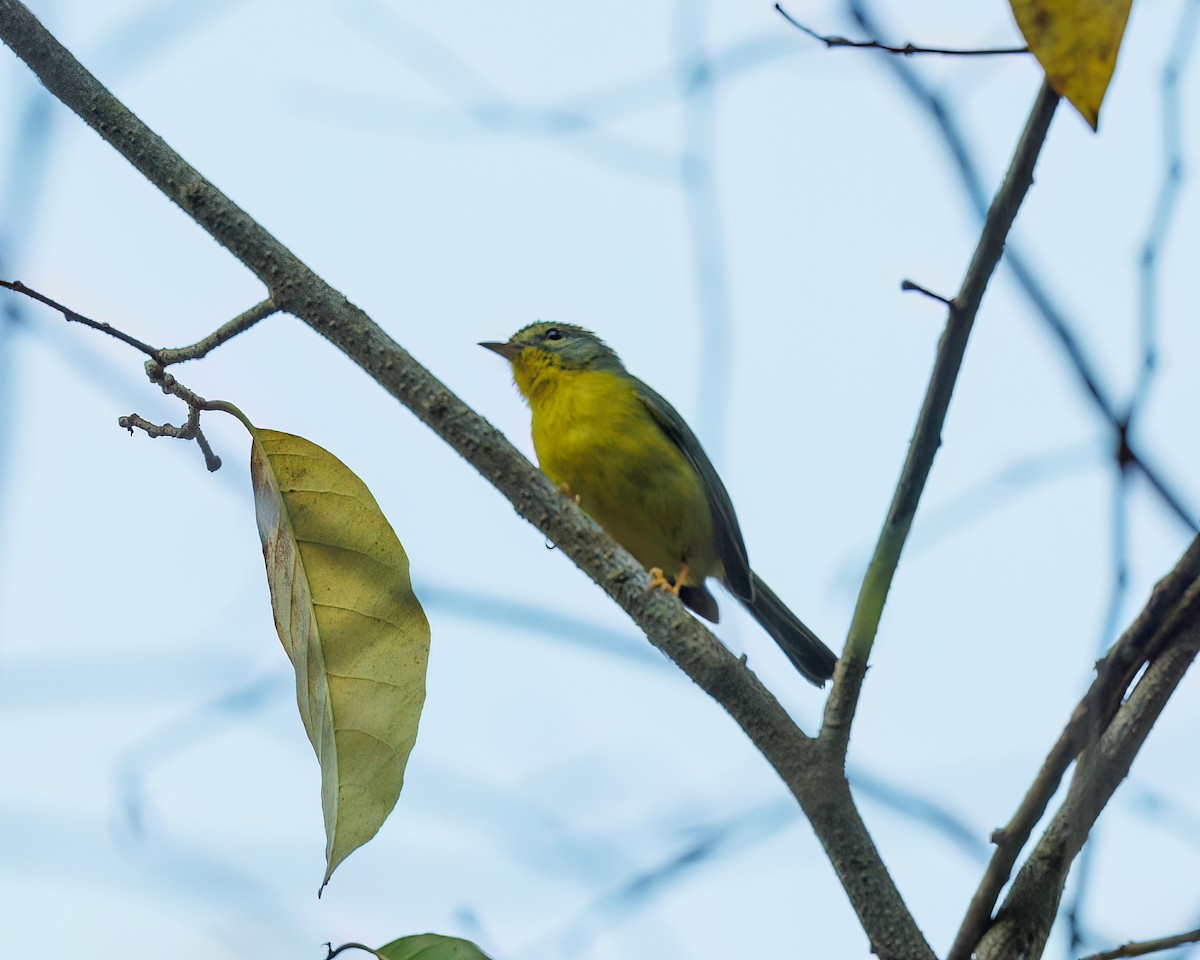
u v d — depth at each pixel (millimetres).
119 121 6293
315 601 5902
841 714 5691
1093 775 5531
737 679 6027
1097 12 4414
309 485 6082
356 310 6363
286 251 6328
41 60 6273
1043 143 4891
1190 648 5441
